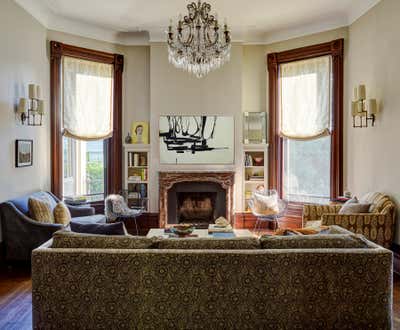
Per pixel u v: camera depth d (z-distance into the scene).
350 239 2.69
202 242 2.65
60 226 4.38
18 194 4.81
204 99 6.44
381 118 4.77
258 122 6.64
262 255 2.51
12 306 3.39
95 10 5.47
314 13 5.63
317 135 6.11
